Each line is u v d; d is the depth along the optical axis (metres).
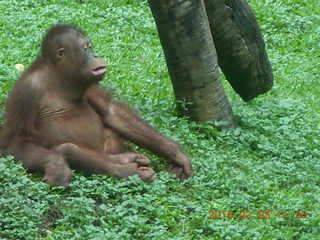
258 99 16.64
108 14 19.80
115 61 17.56
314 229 11.49
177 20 13.74
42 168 11.48
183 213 11.45
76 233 10.31
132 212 11.05
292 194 12.41
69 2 20.25
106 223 10.74
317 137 14.83
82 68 11.87
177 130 13.88
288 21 20.77
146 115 14.36
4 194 10.77
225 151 13.59
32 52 17.38
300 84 17.97
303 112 16.02
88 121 12.23
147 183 11.77
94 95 12.57
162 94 15.92
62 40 11.88
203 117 14.32
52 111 11.96
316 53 19.75
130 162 12.12
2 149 11.71
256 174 12.84
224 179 12.41
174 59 14.08
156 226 10.83
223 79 17.83
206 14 14.14
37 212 10.58
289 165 13.25
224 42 14.73
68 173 11.35
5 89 15.01
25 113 11.76
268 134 14.57
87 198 11.23
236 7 14.61
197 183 12.24
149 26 19.69
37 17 19.20
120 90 15.70
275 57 19.19
